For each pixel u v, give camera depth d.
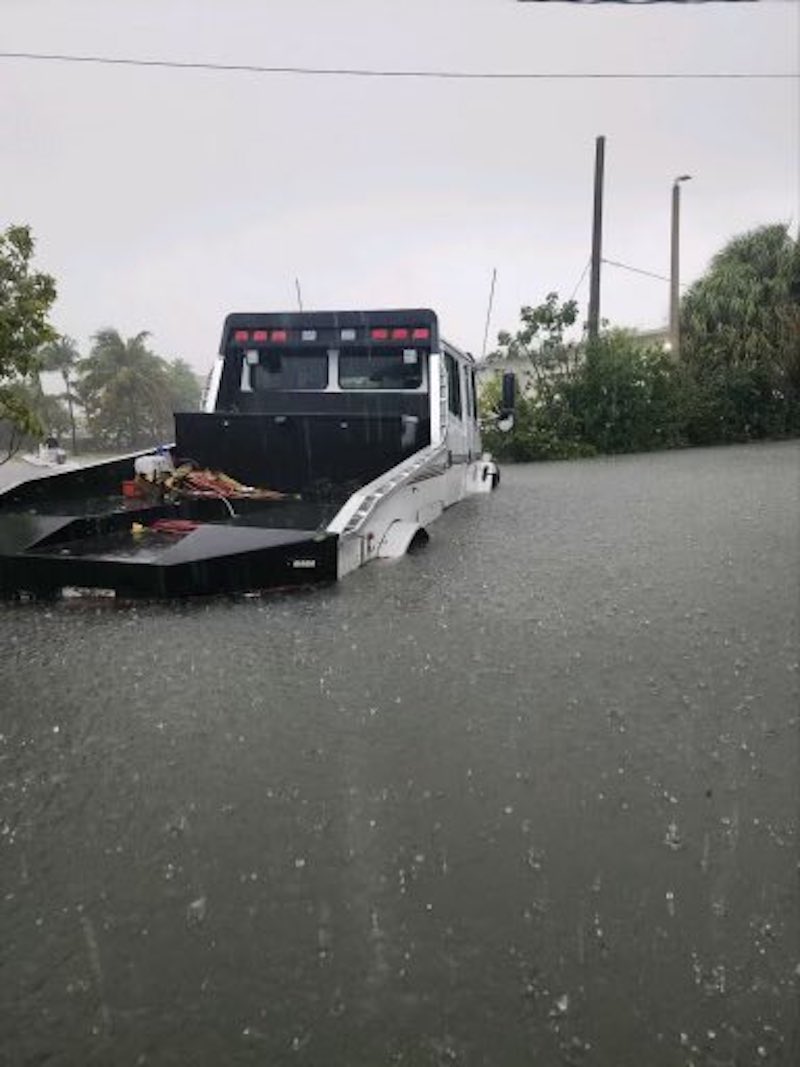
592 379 17.64
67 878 1.91
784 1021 1.57
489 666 3.13
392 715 2.71
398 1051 1.49
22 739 2.54
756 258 20.70
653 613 3.79
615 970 1.67
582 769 2.39
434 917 1.80
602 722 2.67
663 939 1.75
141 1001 1.58
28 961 1.67
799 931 1.77
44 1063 1.46
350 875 1.92
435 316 7.54
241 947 1.71
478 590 4.16
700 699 2.85
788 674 3.06
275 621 3.64
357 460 6.12
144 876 1.91
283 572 4.08
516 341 17.83
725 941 1.74
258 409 8.05
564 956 1.70
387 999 1.59
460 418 8.40
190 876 1.91
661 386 18.28
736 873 1.94
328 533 4.20
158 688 2.92
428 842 2.04
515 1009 1.58
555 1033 1.53
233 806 2.18
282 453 6.23
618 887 1.90
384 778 2.33
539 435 16.81
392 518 5.20
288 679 2.99
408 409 7.76
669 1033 1.54
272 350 7.96
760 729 2.63
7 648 3.31
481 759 2.44
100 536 4.78
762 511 7.06
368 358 7.84
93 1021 1.54
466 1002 1.59
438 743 2.53
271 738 2.55
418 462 5.85
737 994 1.62
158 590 3.92
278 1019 1.55
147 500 5.73
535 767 2.39
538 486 9.79
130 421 43.94
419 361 7.70
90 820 2.12
